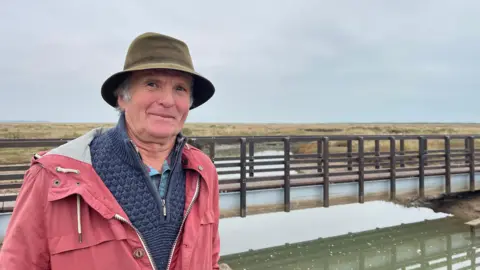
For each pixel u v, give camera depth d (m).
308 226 10.38
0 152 14.76
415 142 26.88
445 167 11.40
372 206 13.13
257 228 10.12
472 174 11.80
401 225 10.52
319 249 8.62
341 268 7.68
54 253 1.04
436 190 11.38
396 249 8.80
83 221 1.07
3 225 5.87
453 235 9.75
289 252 8.38
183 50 1.31
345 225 10.51
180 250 1.23
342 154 9.58
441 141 30.08
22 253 1.04
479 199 11.89
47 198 1.07
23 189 1.12
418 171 11.85
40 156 1.16
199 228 1.32
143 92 1.26
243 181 8.04
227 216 8.03
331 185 9.49
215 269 1.58
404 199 13.10
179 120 1.35
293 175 8.80
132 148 1.23
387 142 28.77
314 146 26.62
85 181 1.12
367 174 10.89
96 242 1.06
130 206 1.17
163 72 1.25
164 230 1.21
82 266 1.04
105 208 1.08
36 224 1.07
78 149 1.20
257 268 7.57
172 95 1.28
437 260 8.22
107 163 1.21
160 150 1.33
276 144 34.88
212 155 7.77
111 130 1.34
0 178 5.66
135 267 1.08
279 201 8.69
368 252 8.56
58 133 33.22
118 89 1.36
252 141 8.34
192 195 1.36
